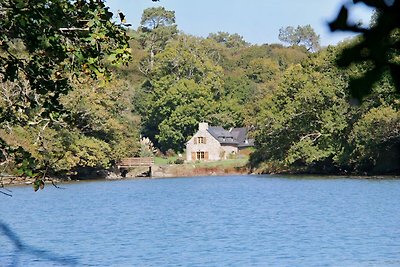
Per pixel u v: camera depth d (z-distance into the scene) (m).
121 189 157.12
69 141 171.25
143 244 67.81
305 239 68.62
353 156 174.88
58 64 29.75
